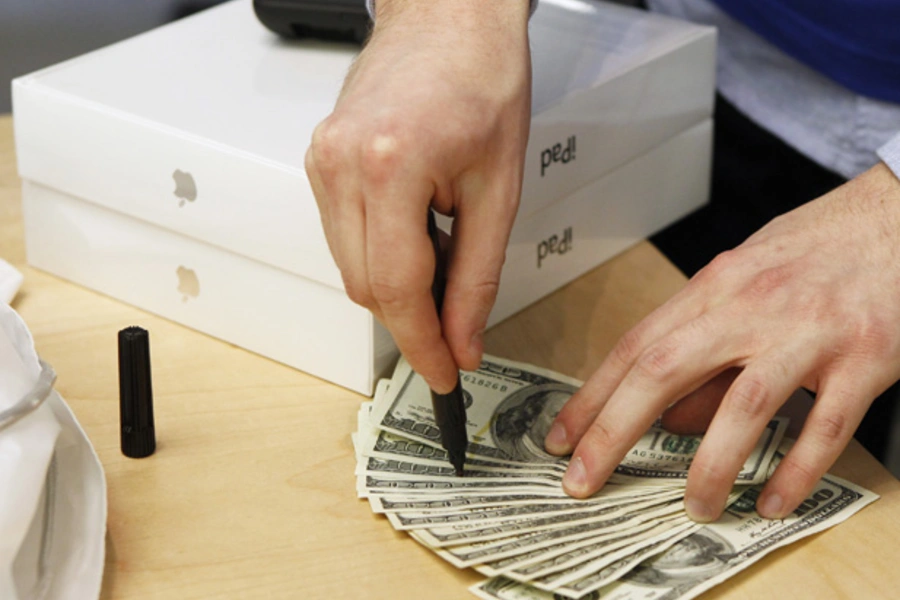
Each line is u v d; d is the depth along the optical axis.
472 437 0.67
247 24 0.89
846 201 0.67
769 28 0.98
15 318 0.59
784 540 0.59
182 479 0.63
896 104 0.94
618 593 0.55
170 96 0.76
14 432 0.51
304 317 0.71
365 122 0.53
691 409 0.67
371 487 0.62
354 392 0.72
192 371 0.73
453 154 0.54
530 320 0.80
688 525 0.60
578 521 0.60
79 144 0.76
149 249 0.77
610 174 0.85
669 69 0.87
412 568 0.57
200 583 0.56
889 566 0.58
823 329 0.61
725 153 1.08
